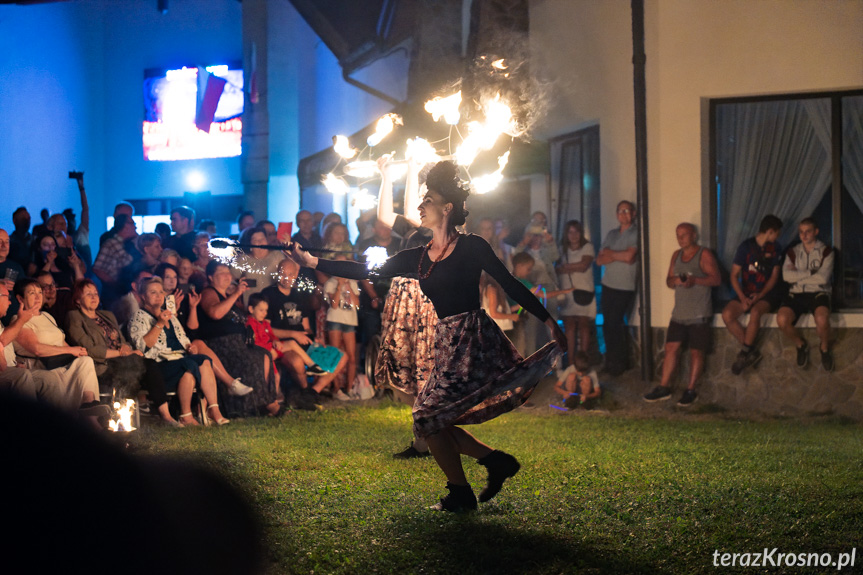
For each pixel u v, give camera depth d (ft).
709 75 29.81
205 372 22.57
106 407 19.06
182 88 58.29
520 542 10.46
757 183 30.22
